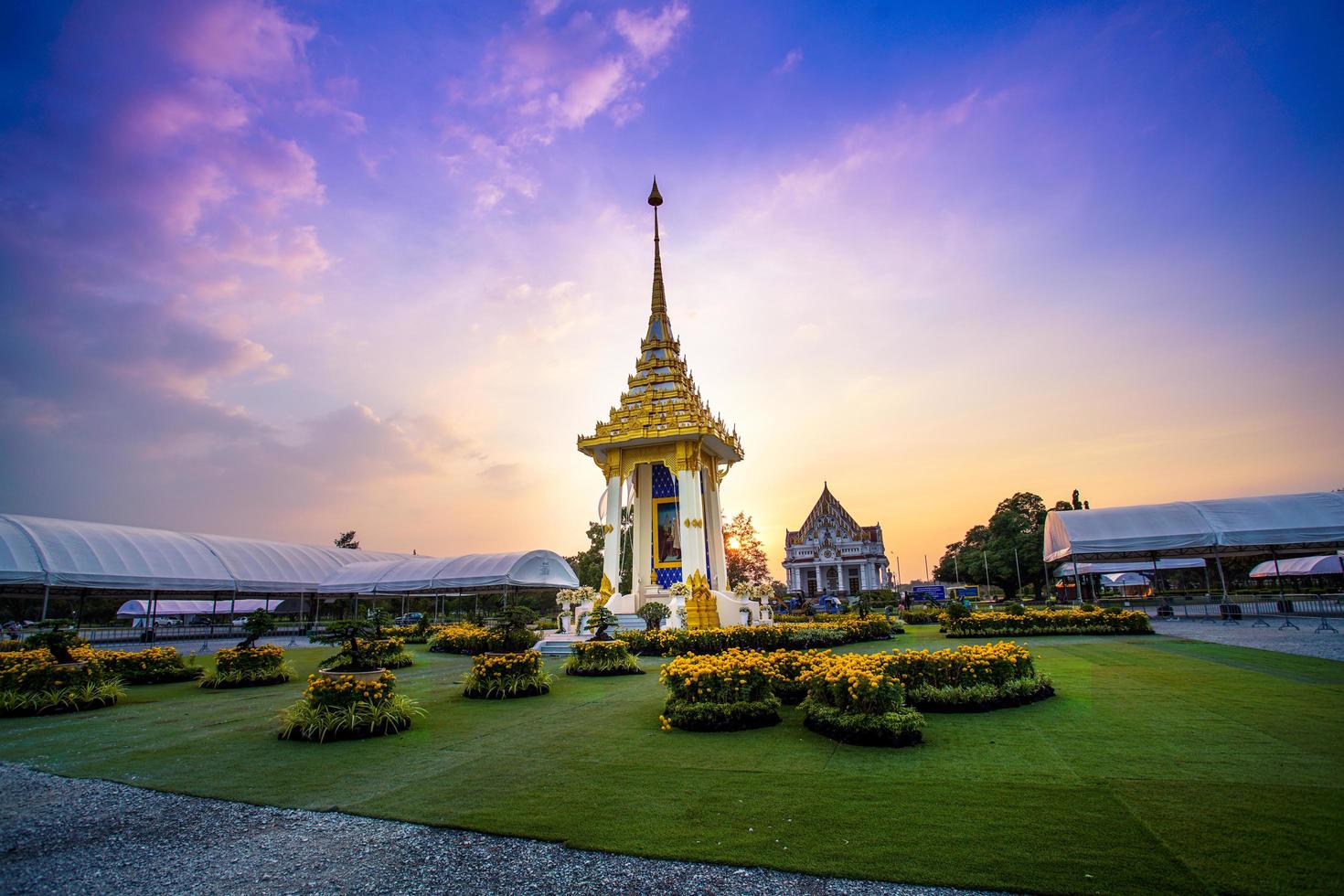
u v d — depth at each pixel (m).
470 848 5.86
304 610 53.03
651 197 35.25
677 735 9.82
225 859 5.70
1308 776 7.04
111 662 16.44
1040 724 9.57
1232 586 63.81
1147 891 4.76
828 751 8.61
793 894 4.88
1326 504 29.53
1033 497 75.62
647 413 28.27
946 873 5.11
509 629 15.07
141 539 34.41
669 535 28.83
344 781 7.83
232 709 12.83
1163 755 7.88
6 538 28.27
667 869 5.35
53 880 5.35
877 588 93.44
